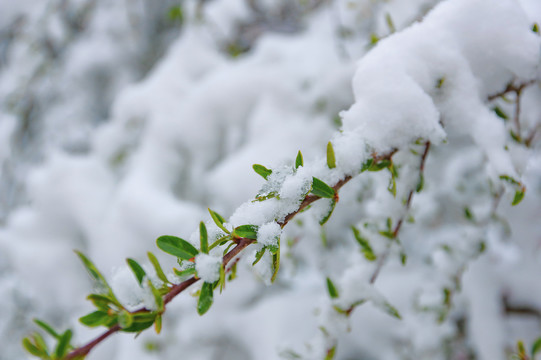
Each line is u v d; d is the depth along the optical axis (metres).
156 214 1.07
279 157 1.02
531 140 0.44
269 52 1.30
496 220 0.51
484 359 0.78
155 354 1.02
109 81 1.80
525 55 0.40
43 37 1.67
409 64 0.39
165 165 1.22
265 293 1.08
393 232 0.42
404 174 0.41
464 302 0.82
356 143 0.37
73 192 1.26
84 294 1.27
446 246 0.52
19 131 1.69
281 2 1.47
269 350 0.93
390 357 0.89
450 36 0.40
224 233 0.35
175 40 1.77
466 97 0.39
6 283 1.35
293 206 0.35
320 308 0.44
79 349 0.32
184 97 1.35
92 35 1.76
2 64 1.87
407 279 0.92
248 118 1.21
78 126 1.79
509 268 0.82
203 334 1.03
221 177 1.08
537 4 0.47
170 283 0.33
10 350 1.30
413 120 0.38
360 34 0.95
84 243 1.30
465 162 0.76
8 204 1.65
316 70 1.14
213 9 1.49
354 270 0.43
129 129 1.40
